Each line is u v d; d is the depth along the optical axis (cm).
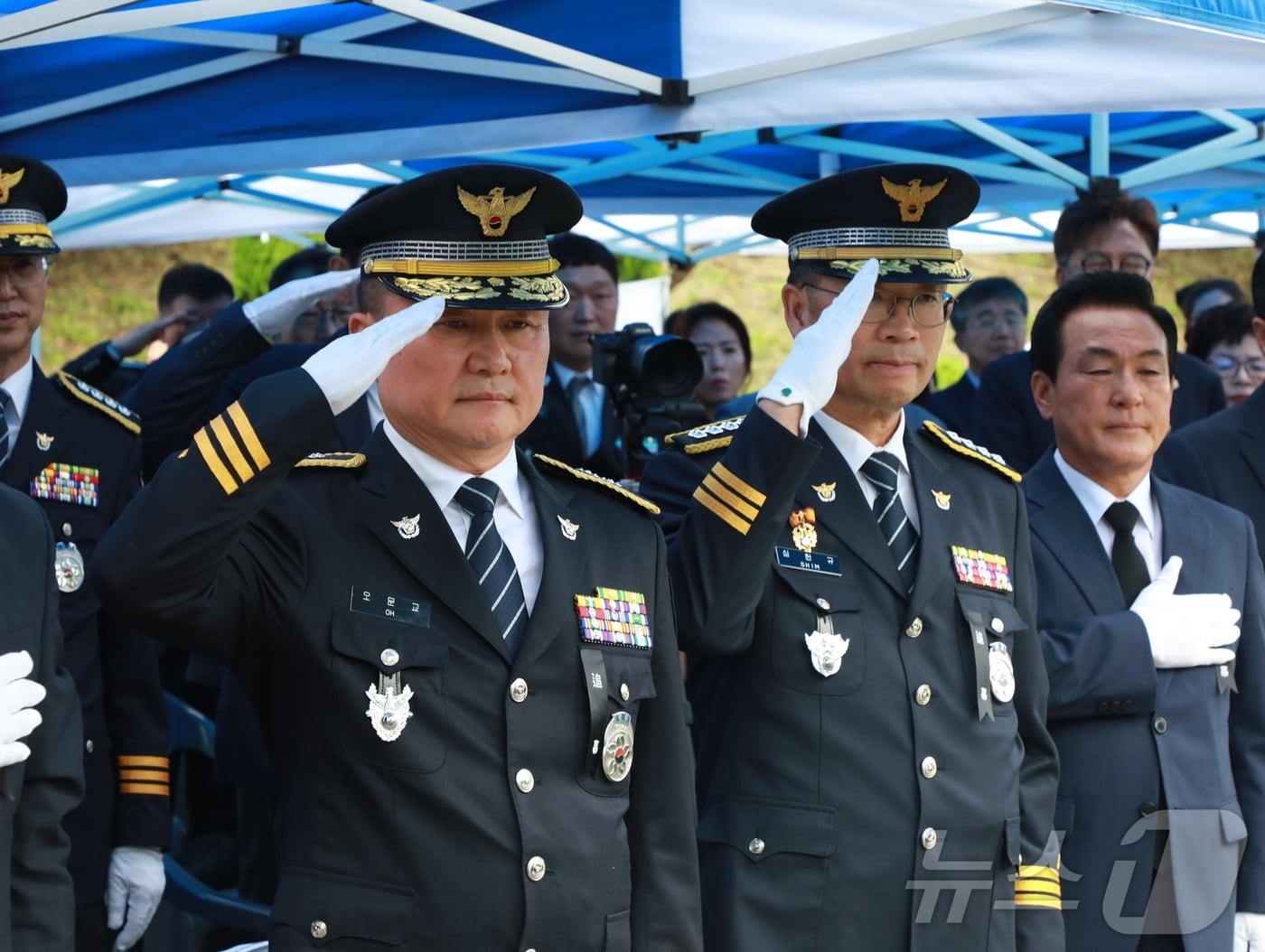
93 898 589
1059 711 550
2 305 574
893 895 474
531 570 425
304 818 395
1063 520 580
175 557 364
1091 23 622
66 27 574
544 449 805
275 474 372
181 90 747
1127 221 819
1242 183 1111
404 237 414
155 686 616
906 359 498
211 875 736
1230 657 563
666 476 514
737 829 477
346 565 404
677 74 673
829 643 482
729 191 1146
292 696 399
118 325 2434
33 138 782
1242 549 593
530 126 700
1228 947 555
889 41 638
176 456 380
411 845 388
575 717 411
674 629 442
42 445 592
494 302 403
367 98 722
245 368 708
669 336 659
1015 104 633
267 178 1155
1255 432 646
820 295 507
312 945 383
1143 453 573
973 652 497
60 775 412
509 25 685
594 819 407
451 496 418
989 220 1309
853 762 477
